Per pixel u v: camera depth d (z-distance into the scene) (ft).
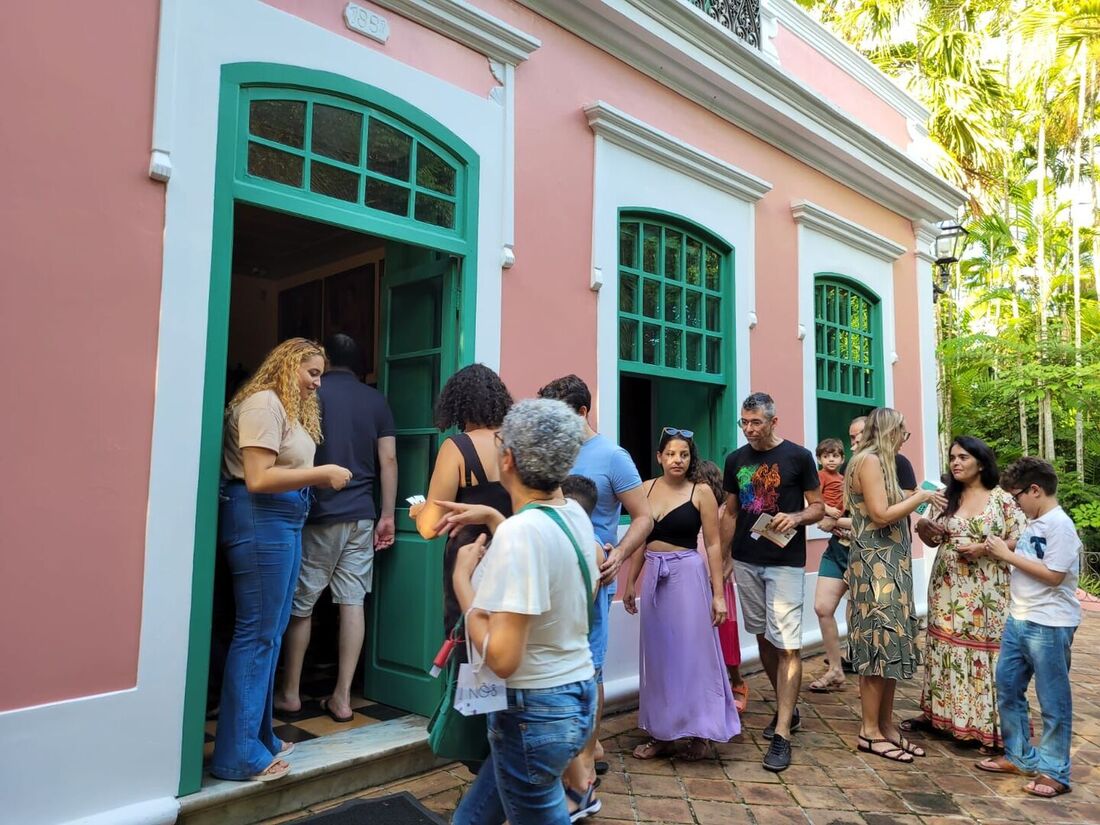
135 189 9.02
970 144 39.60
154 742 8.71
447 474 8.20
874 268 24.81
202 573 9.28
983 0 46.50
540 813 6.19
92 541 8.48
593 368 15.10
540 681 6.13
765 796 11.07
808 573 20.17
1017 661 11.83
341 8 11.28
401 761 10.77
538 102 14.42
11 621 7.92
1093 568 41.63
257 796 9.38
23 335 8.13
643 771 11.93
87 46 8.72
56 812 8.01
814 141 21.44
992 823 10.34
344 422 11.79
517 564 5.93
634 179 16.38
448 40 12.78
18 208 8.16
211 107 9.68
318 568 11.60
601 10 15.15
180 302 9.30
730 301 18.88
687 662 12.05
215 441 9.50
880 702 12.96
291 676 12.01
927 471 26.63
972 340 42.80
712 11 18.48
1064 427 48.11
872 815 10.52
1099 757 13.06
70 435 8.39
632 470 10.68
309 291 21.70
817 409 23.68
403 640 12.32
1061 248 53.88
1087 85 45.42
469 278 12.71
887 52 45.52
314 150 10.89
